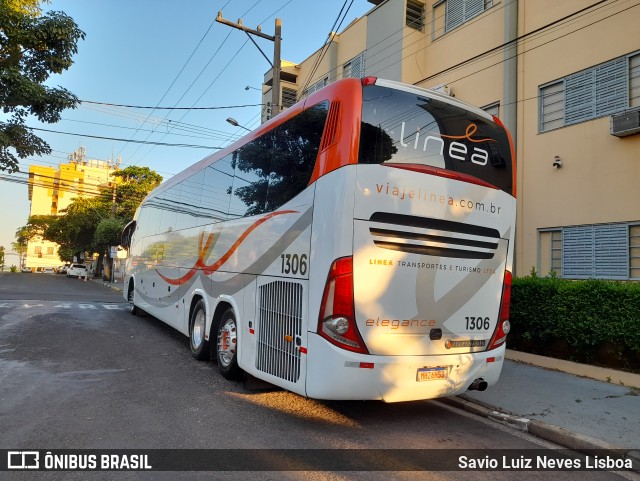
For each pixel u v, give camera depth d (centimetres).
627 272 977
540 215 1148
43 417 518
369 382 469
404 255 493
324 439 489
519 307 898
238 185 720
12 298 2000
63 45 1143
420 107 524
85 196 7312
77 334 1064
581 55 1092
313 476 402
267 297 586
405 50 1549
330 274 470
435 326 512
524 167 1195
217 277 757
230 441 470
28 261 9919
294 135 575
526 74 1210
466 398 650
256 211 646
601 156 1034
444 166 531
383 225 484
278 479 393
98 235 4459
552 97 1154
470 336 539
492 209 559
